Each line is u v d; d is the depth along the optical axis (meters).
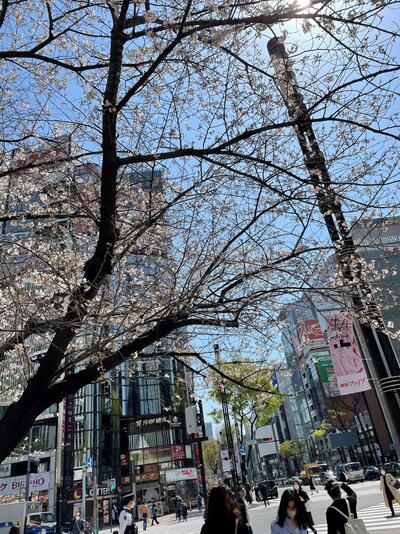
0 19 5.15
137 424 45.22
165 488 43.62
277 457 91.94
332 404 55.06
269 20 4.22
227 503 3.53
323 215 5.27
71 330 4.34
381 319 5.46
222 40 4.50
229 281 5.00
